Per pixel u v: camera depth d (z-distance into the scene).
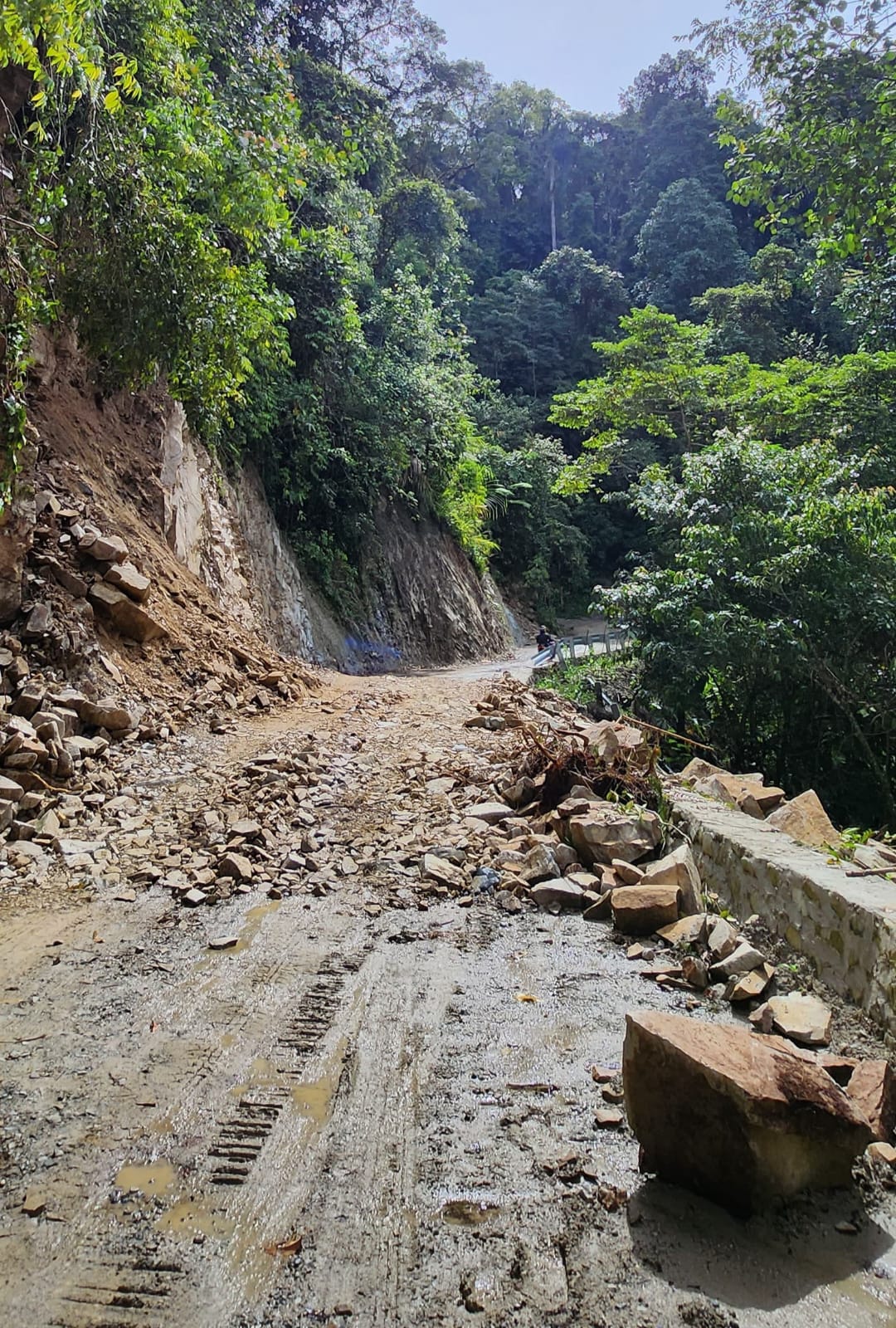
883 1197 2.29
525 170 54.97
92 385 10.59
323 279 17.69
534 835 5.30
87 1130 2.55
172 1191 2.29
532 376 44.81
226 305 8.23
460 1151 2.46
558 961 3.80
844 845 4.21
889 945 2.98
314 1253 2.07
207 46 12.05
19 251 6.64
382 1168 2.38
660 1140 2.34
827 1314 1.89
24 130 8.05
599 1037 3.12
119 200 7.48
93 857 5.09
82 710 6.91
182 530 11.66
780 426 19.55
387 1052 3.01
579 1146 2.48
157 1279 1.99
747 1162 2.20
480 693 11.76
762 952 3.69
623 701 15.12
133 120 7.92
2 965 3.71
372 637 19.81
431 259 29.02
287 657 12.28
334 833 5.57
